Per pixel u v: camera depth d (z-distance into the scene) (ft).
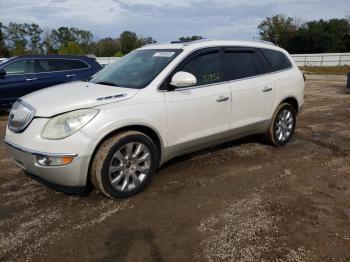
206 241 10.26
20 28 228.02
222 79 15.52
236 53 16.48
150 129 13.08
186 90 14.07
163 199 12.82
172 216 11.64
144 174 13.12
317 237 10.46
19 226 11.07
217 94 15.03
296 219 11.47
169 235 10.57
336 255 9.64
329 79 71.15
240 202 12.63
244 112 16.46
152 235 10.57
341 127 24.43
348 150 18.80
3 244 10.14
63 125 11.33
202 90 14.58
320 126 24.80
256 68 17.25
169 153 14.03
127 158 12.46
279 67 18.63
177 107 13.69
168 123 13.50
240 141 19.95
